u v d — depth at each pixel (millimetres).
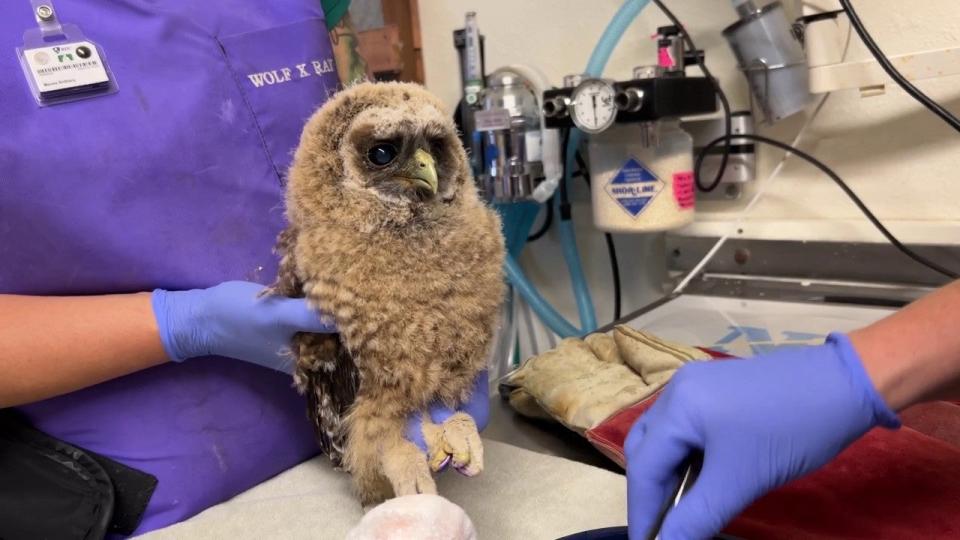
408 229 467
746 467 463
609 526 531
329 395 513
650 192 955
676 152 952
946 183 881
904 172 907
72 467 559
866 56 888
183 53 590
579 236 1233
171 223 573
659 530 454
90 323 529
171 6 596
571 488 589
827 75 842
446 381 487
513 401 788
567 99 941
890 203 926
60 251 535
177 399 587
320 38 678
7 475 554
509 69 1069
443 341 469
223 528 563
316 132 468
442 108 483
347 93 472
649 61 1088
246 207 612
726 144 994
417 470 463
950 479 516
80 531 548
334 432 511
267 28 639
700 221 1054
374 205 458
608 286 1236
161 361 567
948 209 887
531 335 1312
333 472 654
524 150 1024
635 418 638
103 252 548
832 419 462
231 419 611
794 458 464
